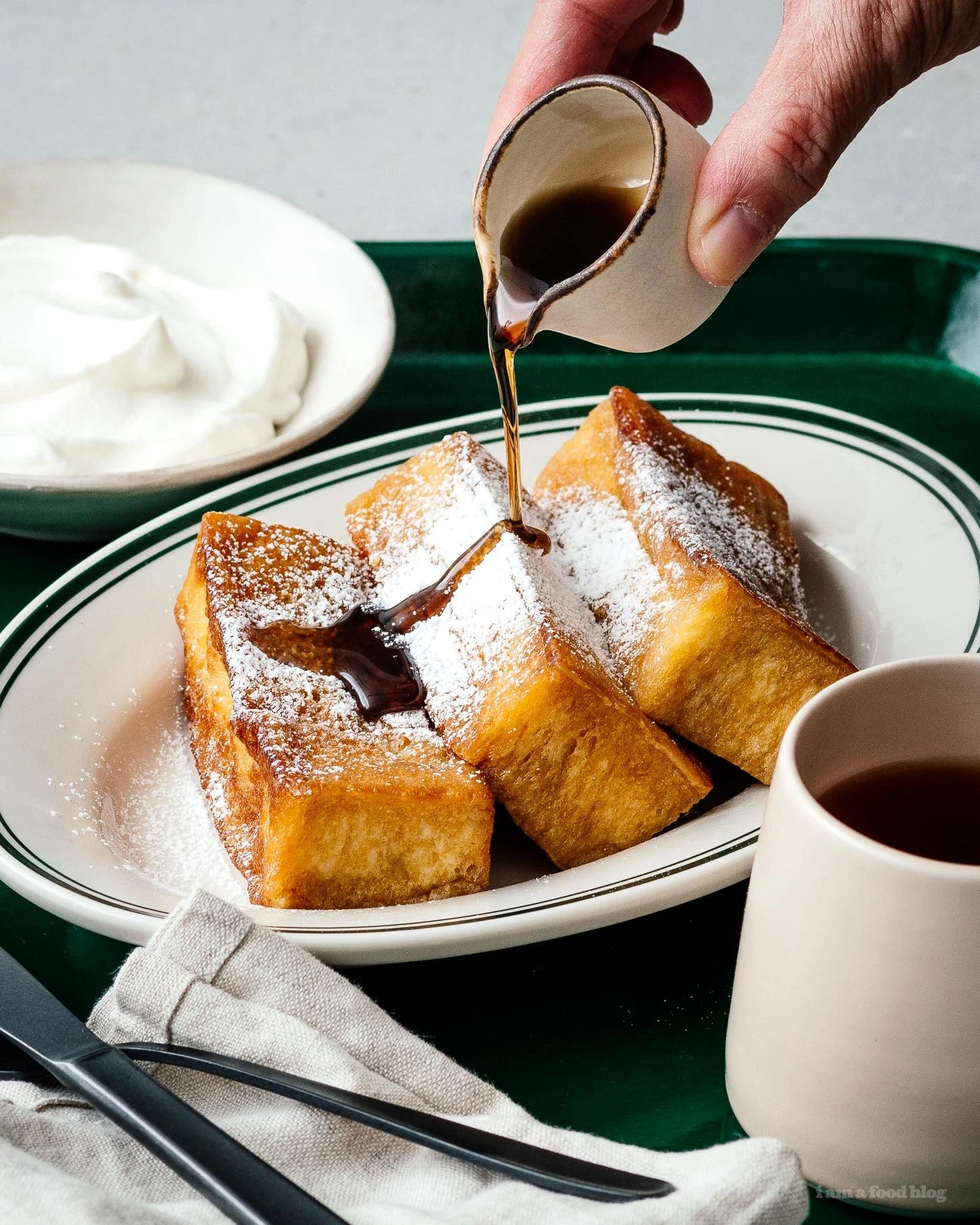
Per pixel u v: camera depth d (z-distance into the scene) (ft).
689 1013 2.21
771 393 3.02
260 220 3.16
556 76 2.60
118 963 2.27
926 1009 1.95
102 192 3.20
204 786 2.44
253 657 2.36
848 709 2.03
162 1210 2.01
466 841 2.29
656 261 2.24
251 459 2.69
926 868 1.92
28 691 2.47
